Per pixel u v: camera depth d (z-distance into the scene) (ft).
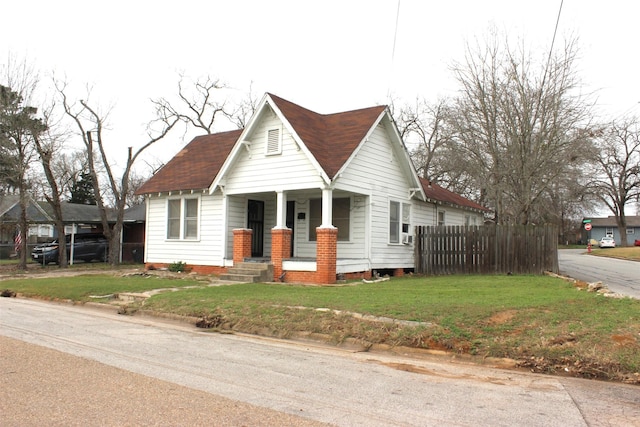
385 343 28.71
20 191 85.30
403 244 69.26
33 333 31.99
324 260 55.16
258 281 57.93
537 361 24.48
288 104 62.08
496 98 74.02
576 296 37.35
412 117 154.92
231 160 63.21
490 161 82.38
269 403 18.30
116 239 96.58
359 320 32.01
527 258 64.03
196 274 67.15
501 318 30.12
